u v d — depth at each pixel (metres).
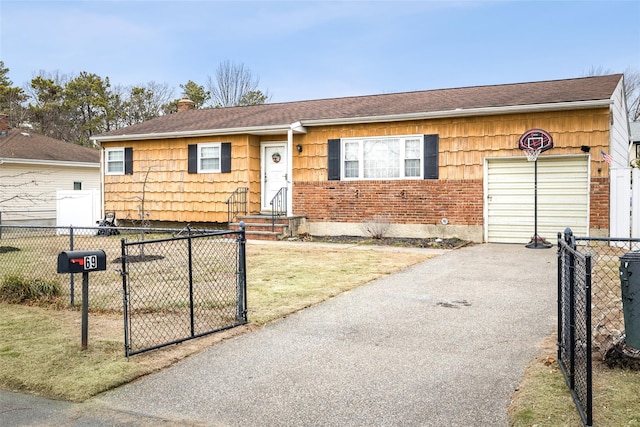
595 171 12.02
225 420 3.59
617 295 6.80
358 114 14.77
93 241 14.28
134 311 6.51
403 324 5.88
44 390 4.11
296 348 5.08
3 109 40.44
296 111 17.11
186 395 4.01
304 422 3.54
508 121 12.91
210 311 6.54
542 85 15.08
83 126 42.44
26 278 7.94
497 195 13.19
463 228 13.47
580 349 3.70
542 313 6.25
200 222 16.89
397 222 14.20
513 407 3.63
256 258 10.78
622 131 15.34
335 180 14.96
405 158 14.14
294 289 7.70
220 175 16.41
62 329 5.78
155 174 17.45
